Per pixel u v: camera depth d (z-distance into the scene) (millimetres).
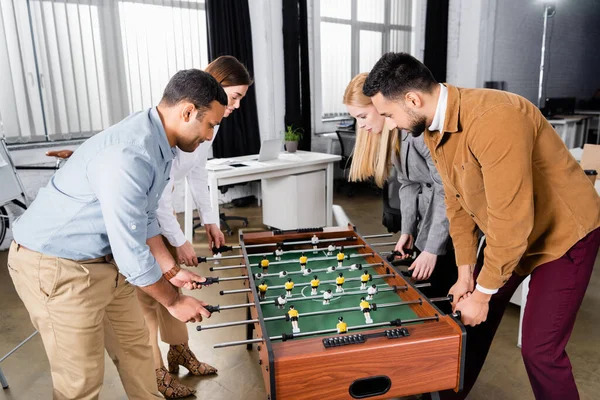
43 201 1304
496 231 1232
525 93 7750
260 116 5512
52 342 1367
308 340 1187
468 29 6660
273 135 5590
